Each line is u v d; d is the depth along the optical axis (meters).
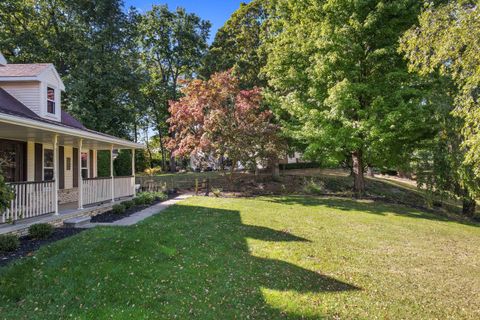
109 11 24.61
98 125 22.59
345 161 19.27
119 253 5.95
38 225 7.37
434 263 7.30
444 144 13.85
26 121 7.15
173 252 6.52
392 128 13.79
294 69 16.61
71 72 22.34
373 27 14.09
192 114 17.58
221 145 17.02
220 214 11.64
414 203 18.95
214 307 4.47
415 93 13.59
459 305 5.08
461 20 6.04
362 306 4.83
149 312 4.14
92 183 11.26
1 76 10.84
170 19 31.83
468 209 15.50
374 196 18.52
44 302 4.18
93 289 4.57
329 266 6.60
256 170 23.55
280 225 10.29
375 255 7.66
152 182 21.59
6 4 21.75
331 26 14.49
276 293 5.06
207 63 28.31
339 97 13.95
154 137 39.28
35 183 8.05
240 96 18.14
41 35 23.36
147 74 27.02
